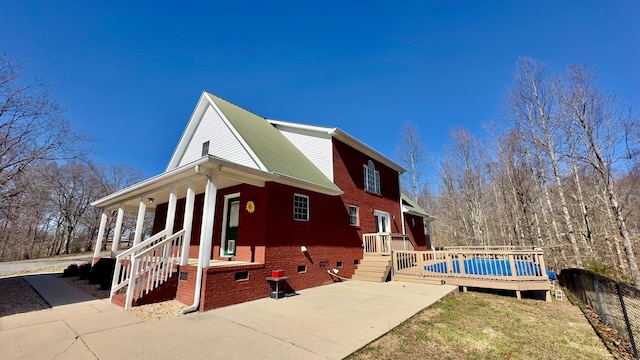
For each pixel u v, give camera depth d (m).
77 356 3.57
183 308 5.98
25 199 13.65
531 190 18.14
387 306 6.50
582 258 14.98
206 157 6.19
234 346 3.96
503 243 22.86
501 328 5.17
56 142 12.86
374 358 3.68
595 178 16.86
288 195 9.09
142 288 6.40
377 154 15.27
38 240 34.56
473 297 8.14
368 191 14.26
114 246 10.99
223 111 11.64
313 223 9.95
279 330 4.70
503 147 20.73
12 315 5.61
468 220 26.30
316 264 9.64
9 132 11.62
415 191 30.66
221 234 9.66
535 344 4.38
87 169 35.62
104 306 6.36
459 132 26.50
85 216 36.66
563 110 15.00
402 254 11.09
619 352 4.12
